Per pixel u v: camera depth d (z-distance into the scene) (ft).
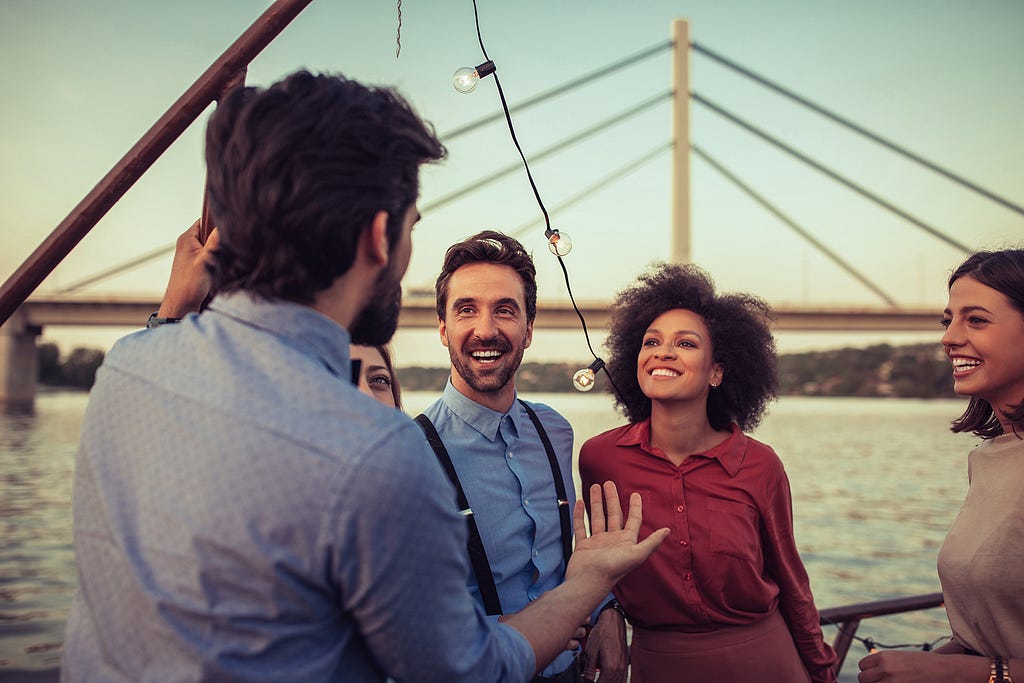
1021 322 5.21
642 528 6.60
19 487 56.95
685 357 6.82
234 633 2.46
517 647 3.12
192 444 2.62
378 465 2.51
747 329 7.34
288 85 2.88
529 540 5.98
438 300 6.43
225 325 2.86
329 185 2.77
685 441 6.92
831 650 7.08
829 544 40.93
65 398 196.85
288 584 2.48
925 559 36.96
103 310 111.34
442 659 2.72
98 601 2.66
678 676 6.41
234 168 2.82
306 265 2.83
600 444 7.14
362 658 2.81
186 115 3.69
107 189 3.78
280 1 3.58
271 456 2.52
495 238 6.28
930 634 22.76
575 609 3.47
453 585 2.75
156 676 2.50
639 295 7.42
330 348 2.90
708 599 6.40
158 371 2.83
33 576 30.99
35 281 3.90
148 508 2.61
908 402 242.99
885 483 66.64
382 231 2.93
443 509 2.68
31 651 20.58
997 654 5.16
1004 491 5.21
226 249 2.99
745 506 6.53
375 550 2.50
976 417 5.81
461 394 6.16
